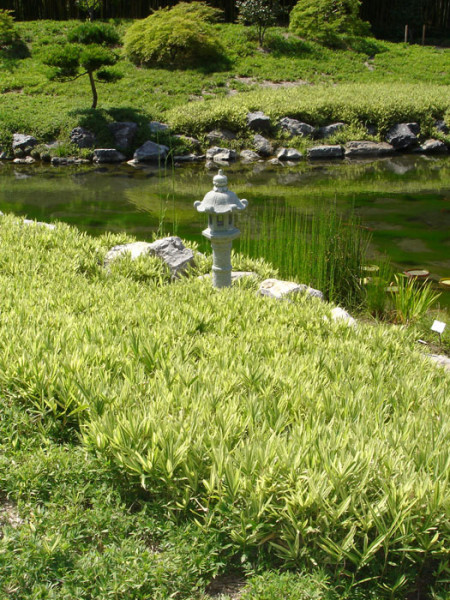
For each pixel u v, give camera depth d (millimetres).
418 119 19734
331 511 2436
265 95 21188
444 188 13547
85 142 17453
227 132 18844
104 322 4438
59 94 21109
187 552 2498
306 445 2781
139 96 21250
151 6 30844
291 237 7430
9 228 7285
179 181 14711
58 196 12922
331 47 28406
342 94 21203
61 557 2445
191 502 2717
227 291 5449
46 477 2867
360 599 2350
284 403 3316
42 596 2281
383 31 33719
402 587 2398
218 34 27641
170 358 3883
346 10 28938
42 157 17203
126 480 2881
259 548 2529
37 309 4590
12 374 3465
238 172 15977
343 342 4543
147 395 3445
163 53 24281
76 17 30062
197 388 3412
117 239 7602
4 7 29531
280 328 4641
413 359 4430
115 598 2297
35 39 25922
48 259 6309
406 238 9570
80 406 3205
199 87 22250
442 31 34406
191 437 2877
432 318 6305
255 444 2754
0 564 2391
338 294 6773
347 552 2375
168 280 6469
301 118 19562
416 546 2490
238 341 4297
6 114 18312
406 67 26984
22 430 3217
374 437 2992
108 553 2449
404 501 2443
